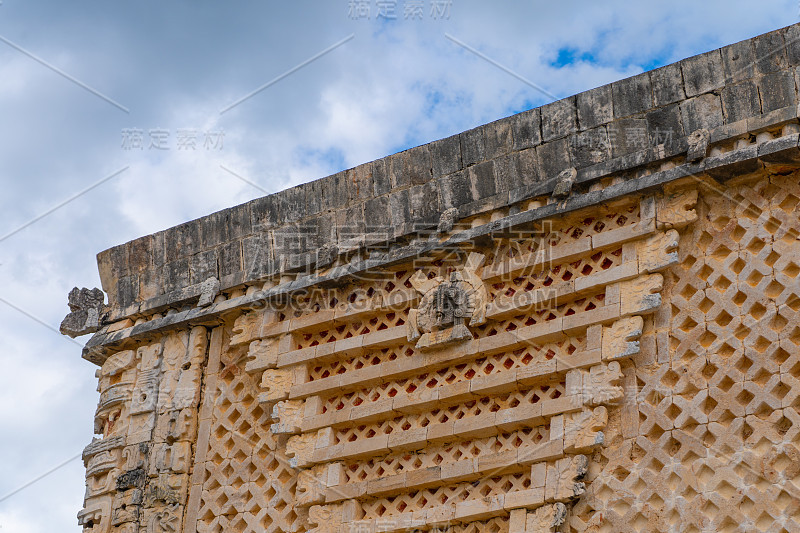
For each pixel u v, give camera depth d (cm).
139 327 1381
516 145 1209
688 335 1102
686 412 1077
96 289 1452
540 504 1105
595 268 1160
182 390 1338
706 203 1131
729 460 1047
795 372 1044
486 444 1162
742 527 1024
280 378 1277
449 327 1202
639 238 1136
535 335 1159
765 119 1092
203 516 1280
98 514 1327
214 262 1364
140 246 1418
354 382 1234
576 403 1114
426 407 1194
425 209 1247
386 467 1203
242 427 1301
